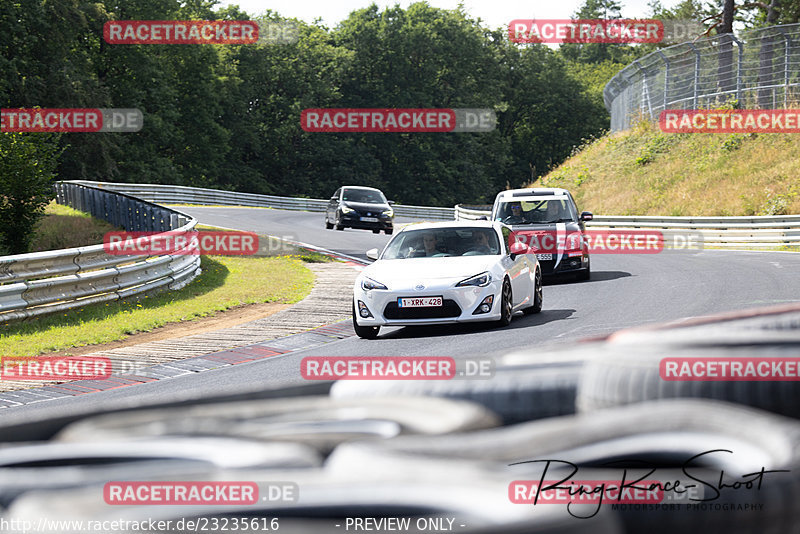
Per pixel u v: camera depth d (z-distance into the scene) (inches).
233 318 2050.9
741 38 5910.4
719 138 5871.1
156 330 1883.6
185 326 1937.7
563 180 6742.1
